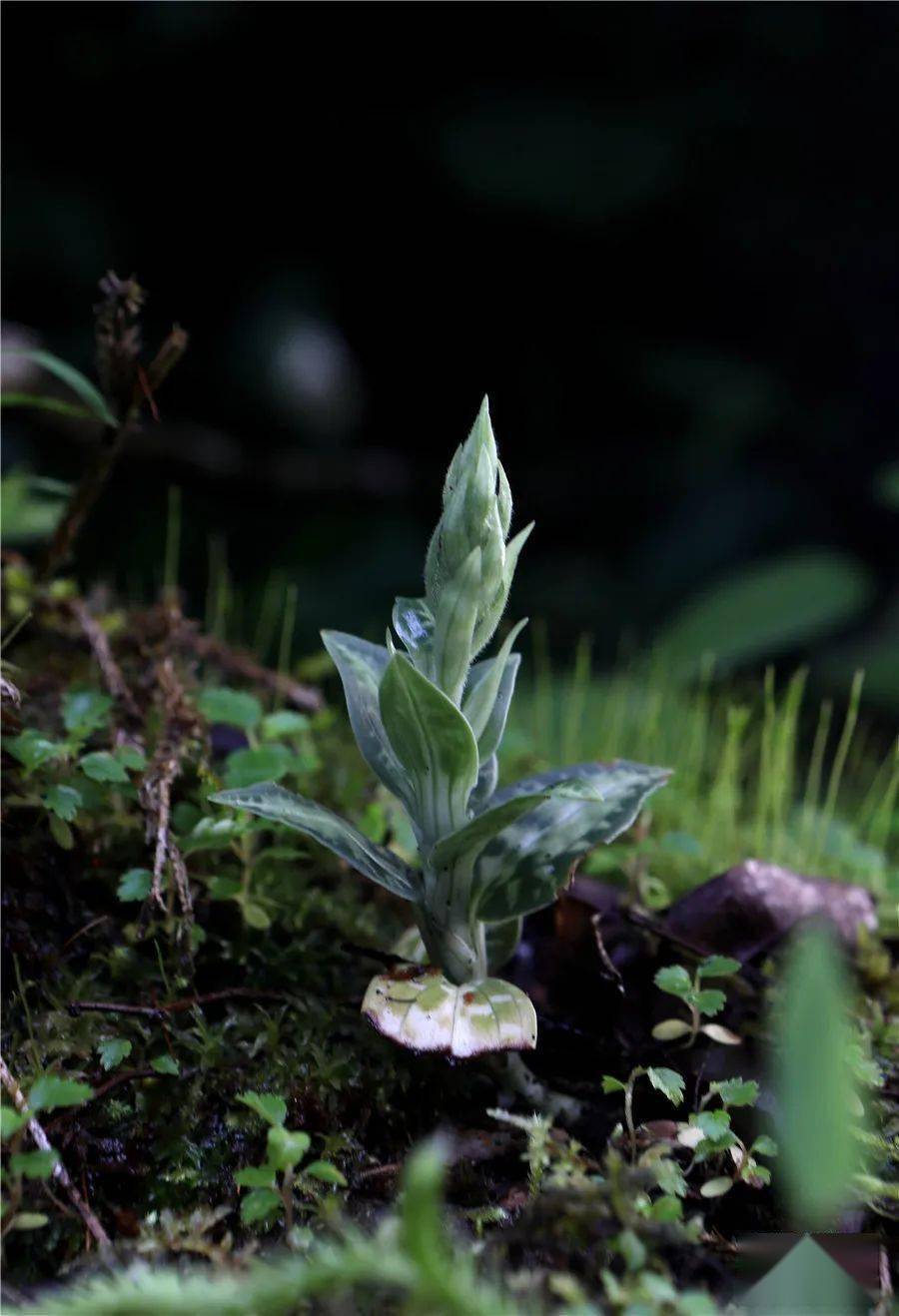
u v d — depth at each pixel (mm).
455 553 337
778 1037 364
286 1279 298
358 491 1074
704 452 1102
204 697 403
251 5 1066
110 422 413
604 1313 305
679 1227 316
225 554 995
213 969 382
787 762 469
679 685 608
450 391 1214
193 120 1116
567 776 367
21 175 1046
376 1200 336
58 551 442
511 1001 341
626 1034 373
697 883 435
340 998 379
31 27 1053
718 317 1202
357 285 1191
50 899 381
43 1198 325
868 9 1090
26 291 1027
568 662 870
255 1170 318
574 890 388
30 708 413
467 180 1104
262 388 1059
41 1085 315
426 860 349
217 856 391
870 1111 352
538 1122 331
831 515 1044
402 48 1116
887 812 454
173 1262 321
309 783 434
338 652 365
